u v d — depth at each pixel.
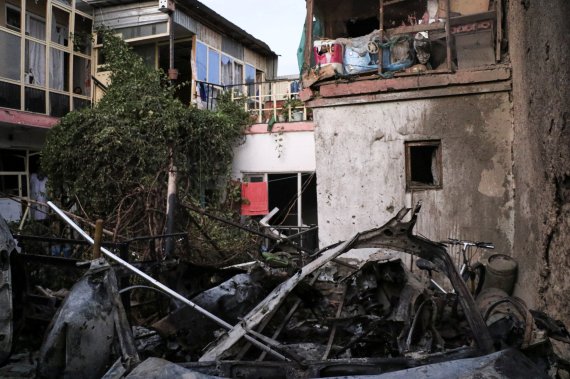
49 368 2.84
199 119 10.40
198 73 13.01
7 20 10.25
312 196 11.21
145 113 10.02
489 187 6.36
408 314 3.19
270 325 3.62
